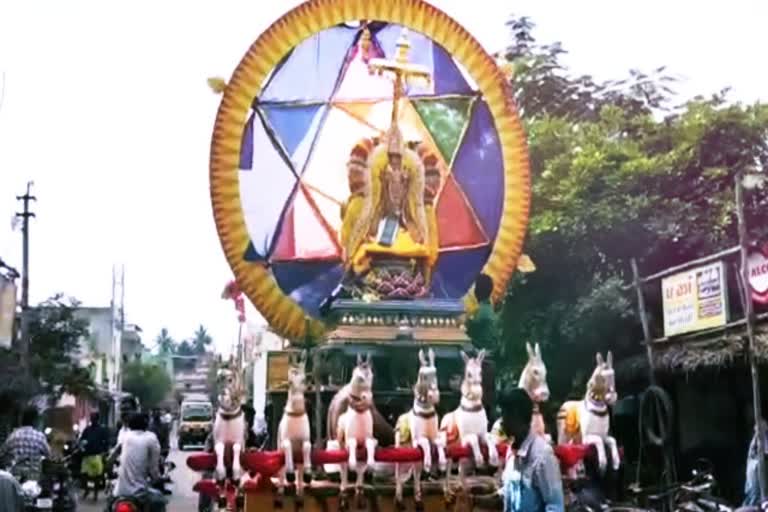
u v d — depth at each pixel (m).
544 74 25.39
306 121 17.44
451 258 17.83
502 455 11.55
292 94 17.44
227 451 11.16
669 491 12.38
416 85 18.11
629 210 20.12
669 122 23.19
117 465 12.51
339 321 15.12
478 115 18.27
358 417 11.36
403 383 15.00
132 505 11.48
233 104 17.09
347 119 17.67
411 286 17.23
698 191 21.19
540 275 20.56
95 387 46.78
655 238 20.08
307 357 15.92
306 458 11.17
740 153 21.39
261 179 17.11
